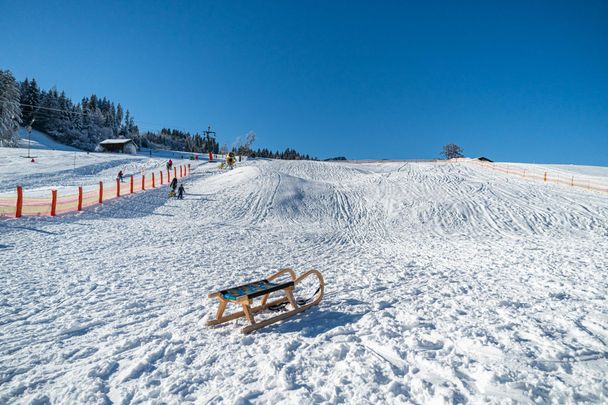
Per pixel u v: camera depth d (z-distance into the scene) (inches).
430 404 128.2
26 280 316.2
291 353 173.0
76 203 812.0
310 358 167.2
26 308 250.2
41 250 439.2
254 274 363.6
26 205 727.1
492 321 207.2
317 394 136.2
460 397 130.5
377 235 760.3
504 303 245.3
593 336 181.9
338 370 155.6
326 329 205.5
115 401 139.2
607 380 139.6
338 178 1644.9
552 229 810.8
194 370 159.9
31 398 140.9
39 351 186.2
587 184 1268.5
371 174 1658.5
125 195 986.7
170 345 186.7
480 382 140.7
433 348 174.6
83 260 400.2
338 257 481.7
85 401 138.6
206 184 1347.2
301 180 1370.6
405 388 138.9
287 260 447.5
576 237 705.0
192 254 461.1
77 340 200.1
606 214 898.7
